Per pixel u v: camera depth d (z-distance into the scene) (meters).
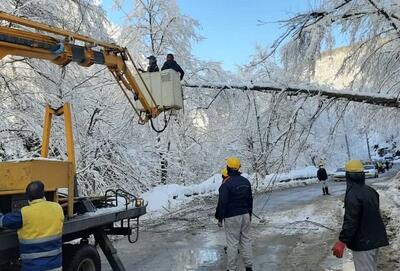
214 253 9.30
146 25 26.14
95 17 14.27
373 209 4.90
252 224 13.39
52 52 6.47
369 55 10.09
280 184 33.62
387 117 12.04
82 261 5.85
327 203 18.36
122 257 9.29
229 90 11.40
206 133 27.20
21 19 6.01
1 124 13.15
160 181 23.27
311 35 9.51
